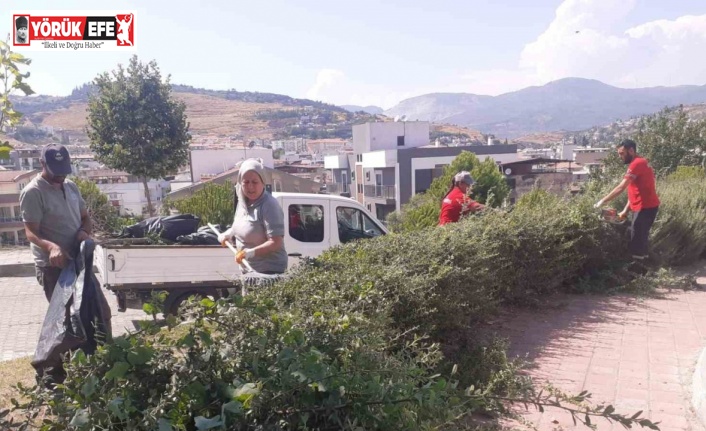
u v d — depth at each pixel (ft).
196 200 43.96
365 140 218.79
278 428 6.79
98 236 30.22
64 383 6.84
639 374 15.26
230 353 7.45
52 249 13.09
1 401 13.53
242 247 15.94
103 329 10.99
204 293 27.30
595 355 16.78
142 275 26.30
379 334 10.53
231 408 6.40
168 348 7.38
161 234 28.73
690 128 84.84
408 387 7.77
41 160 14.26
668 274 26.55
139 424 6.30
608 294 24.61
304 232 29.07
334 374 7.44
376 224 31.19
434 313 14.34
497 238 20.15
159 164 86.53
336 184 242.78
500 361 14.52
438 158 185.06
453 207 24.45
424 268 15.26
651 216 25.95
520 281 21.72
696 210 31.53
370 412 7.44
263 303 9.11
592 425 8.38
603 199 26.08
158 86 86.63
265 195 15.57
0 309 30.48
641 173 25.48
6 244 66.18
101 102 85.20
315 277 13.26
